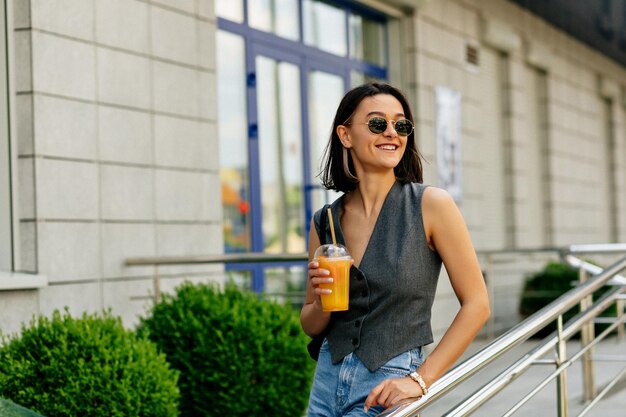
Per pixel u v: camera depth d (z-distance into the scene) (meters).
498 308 11.38
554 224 13.87
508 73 12.45
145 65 6.62
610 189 16.89
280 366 5.43
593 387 6.21
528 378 7.33
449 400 6.52
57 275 5.89
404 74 10.13
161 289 6.70
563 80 14.55
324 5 9.48
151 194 6.63
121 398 4.34
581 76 15.41
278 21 8.84
